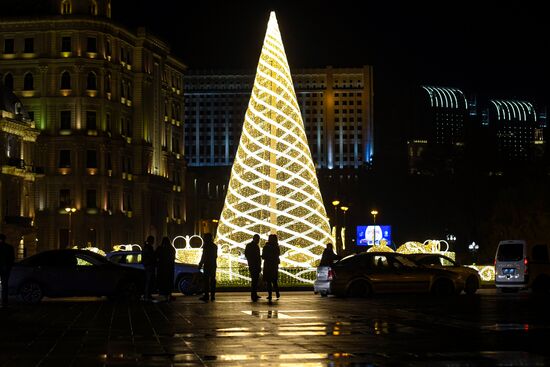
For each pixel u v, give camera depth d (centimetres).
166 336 2009
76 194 10369
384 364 1512
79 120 10462
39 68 10494
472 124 10731
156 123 12012
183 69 13338
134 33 11388
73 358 1630
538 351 1677
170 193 12506
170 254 3434
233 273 4869
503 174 10062
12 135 8856
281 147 4922
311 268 4819
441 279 3766
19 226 8675
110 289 3484
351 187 17488
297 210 5081
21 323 2384
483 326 2203
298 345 1806
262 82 4838
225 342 1875
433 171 12512
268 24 4891
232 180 4956
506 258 4297
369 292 3675
